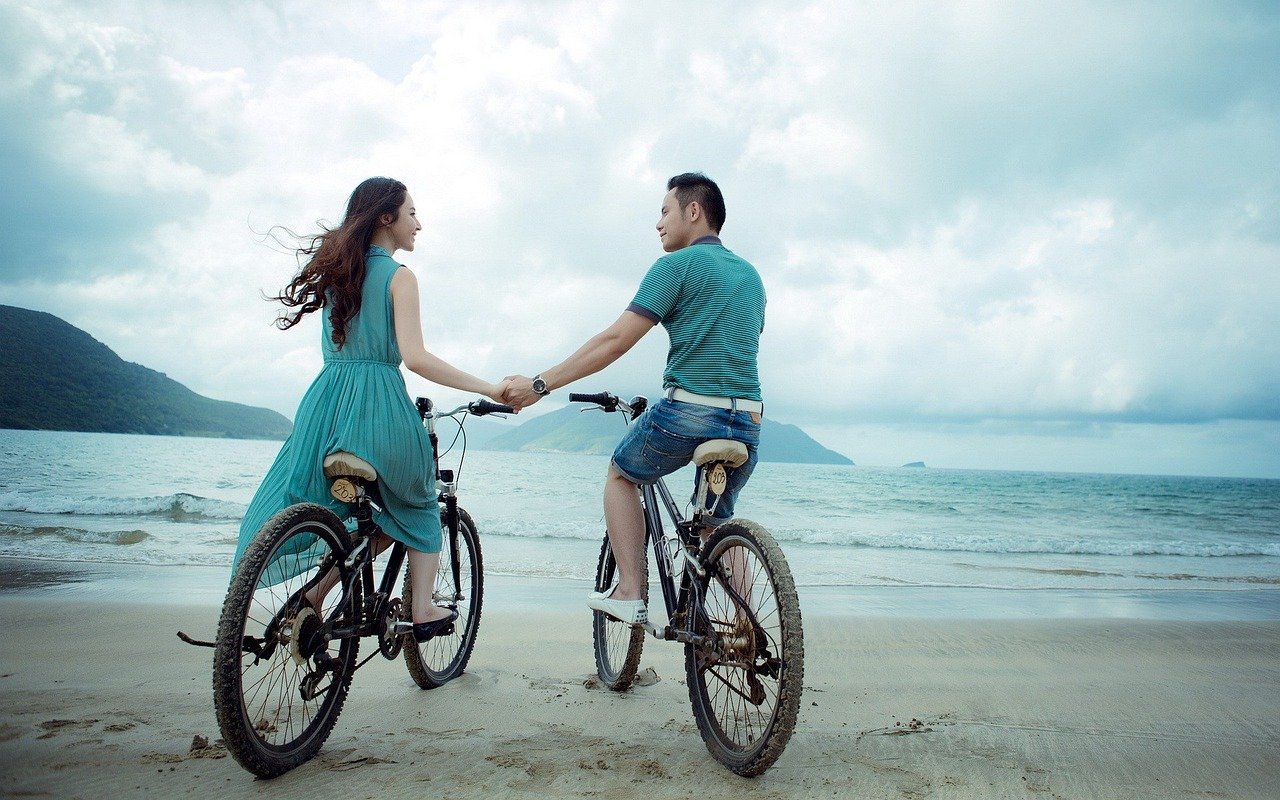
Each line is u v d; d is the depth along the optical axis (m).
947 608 5.97
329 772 2.22
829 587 7.17
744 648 2.32
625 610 2.74
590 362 2.56
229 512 12.41
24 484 20.38
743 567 2.42
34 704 2.81
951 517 22.31
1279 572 9.89
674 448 2.60
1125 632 4.80
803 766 2.39
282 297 2.61
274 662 2.41
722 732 2.47
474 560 3.64
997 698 3.30
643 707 3.07
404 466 2.58
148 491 19.59
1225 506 29.61
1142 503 30.77
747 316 2.62
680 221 2.83
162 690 3.04
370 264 2.62
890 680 3.61
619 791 2.13
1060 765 2.47
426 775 2.21
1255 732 2.87
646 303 2.53
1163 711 3.14
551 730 2.73
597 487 27.16
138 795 1.99
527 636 4.40
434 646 3.50
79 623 4.35
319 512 2.29
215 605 4.97
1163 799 2.20
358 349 2.59
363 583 2.61
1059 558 11.34
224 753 2.32
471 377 2.56
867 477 55.28
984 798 2.17
